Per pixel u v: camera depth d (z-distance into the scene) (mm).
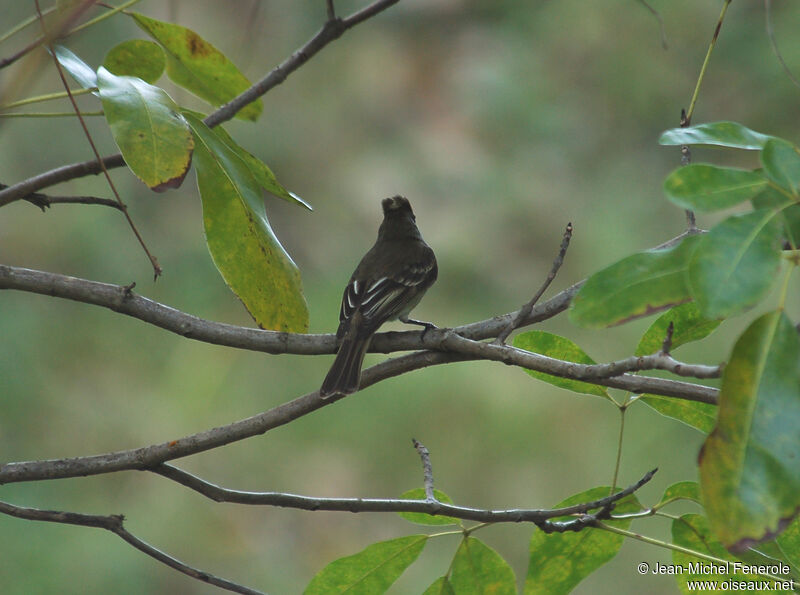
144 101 4500
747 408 3363
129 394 11906
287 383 11891
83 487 11242
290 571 11180
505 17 14398
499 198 13461
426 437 11438
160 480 11414
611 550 5562
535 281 13023
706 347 11391
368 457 11531
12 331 11812
